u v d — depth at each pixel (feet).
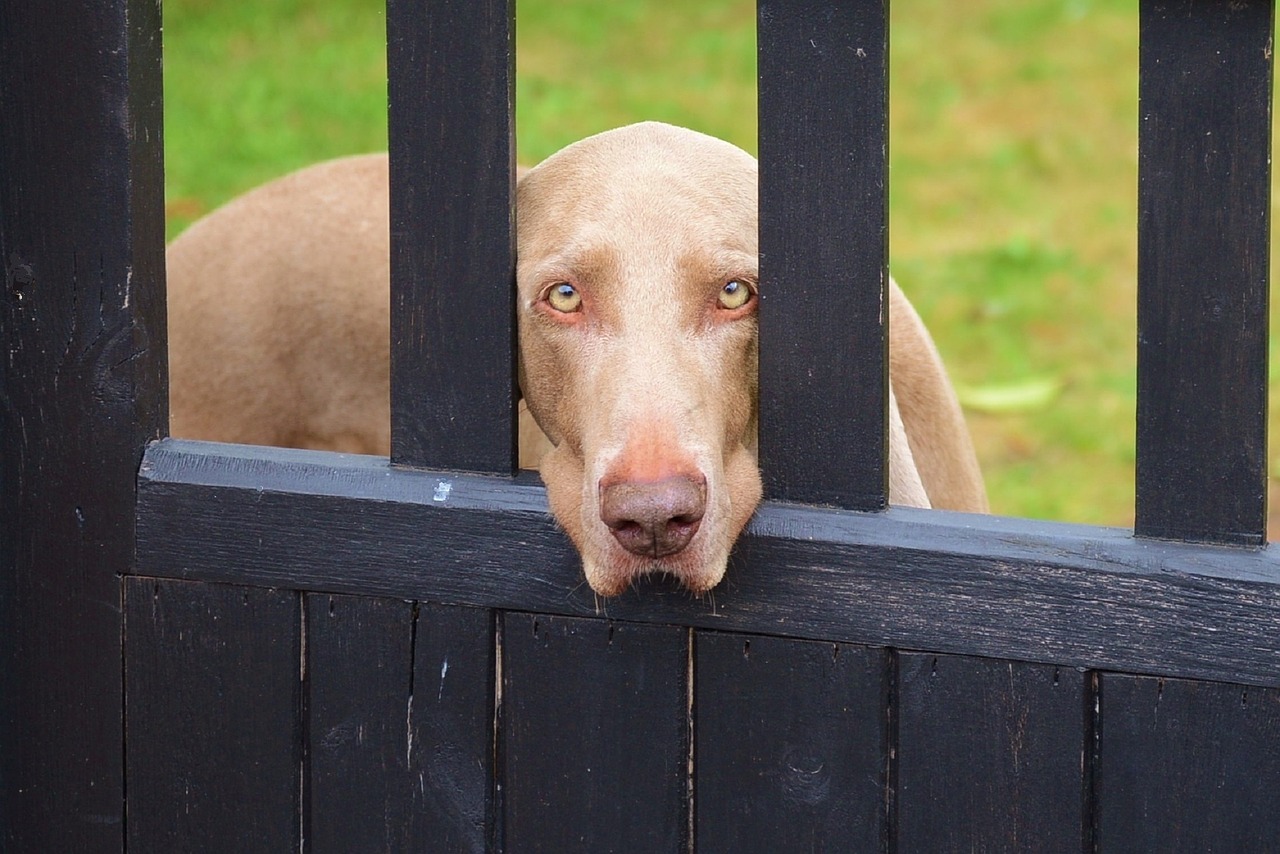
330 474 10.14
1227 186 8.38
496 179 9.70
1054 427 24.41
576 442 10.02
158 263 10.48
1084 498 22.43
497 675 10.11
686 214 10.07
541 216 10.44
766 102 9.21
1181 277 8.55
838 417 9.42
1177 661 8.77
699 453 9.20
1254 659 8.61
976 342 26.91
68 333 10.36
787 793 9.66
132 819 10.82
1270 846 8.75
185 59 39.32
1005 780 9.21
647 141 10.63
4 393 10.55
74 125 10.14
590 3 46.03
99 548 10.55
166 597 10.50
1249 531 8.67
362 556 10.10
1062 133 36.40
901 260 30.07
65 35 10.07
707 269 9.94
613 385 9.61
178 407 16.56
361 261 16.51
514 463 10.02
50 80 10.14
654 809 9.93
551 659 9.94
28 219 10.31
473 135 9.68
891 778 9.49
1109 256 30.22
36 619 10.76
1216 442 8.64
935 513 9.37
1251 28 8.20
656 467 9.01
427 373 10.03
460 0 9.54
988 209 32.50
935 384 15.08
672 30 43.55
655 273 9.93
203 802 10.67
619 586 9.24
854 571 9.29
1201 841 8.89
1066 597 8.91
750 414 10.28
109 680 10.68
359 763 10.38
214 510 10.28
